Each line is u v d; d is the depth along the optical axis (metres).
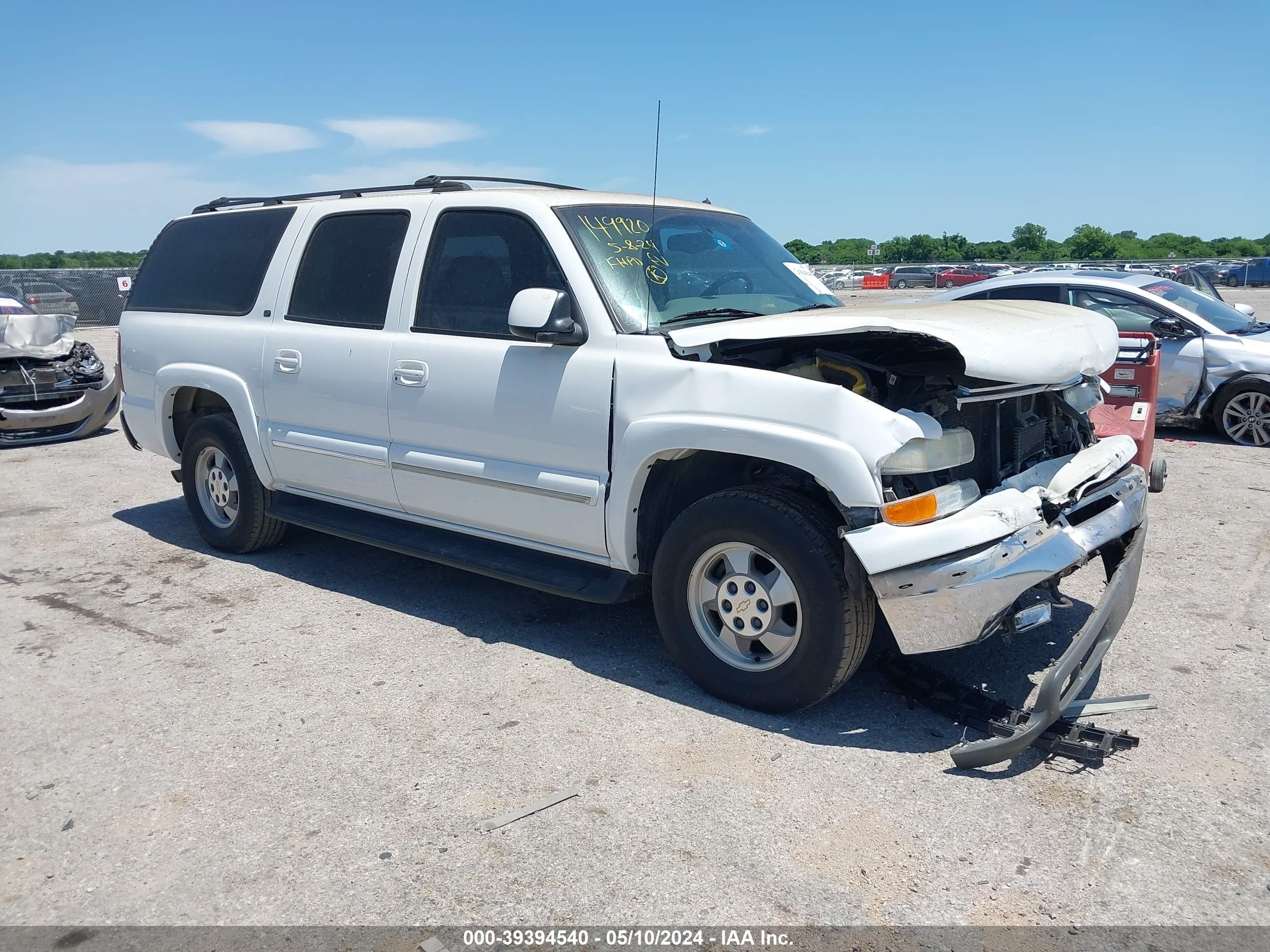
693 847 2.99
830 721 3.76
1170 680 4.07
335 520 5.30
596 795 3.28
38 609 5.17
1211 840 2.97
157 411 6.07
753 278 4.66
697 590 3.90
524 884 2.83
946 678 3.86
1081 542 3.59
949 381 3.55
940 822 3.09
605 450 3.97
